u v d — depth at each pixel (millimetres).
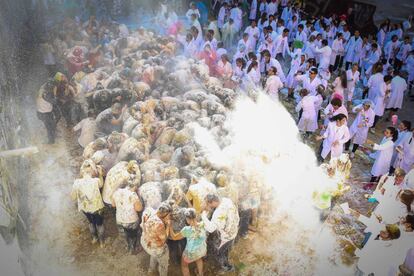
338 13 16406
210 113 7707
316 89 8984
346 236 6340
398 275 5184
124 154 6383
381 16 19312
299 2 16250
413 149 6879
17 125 6816
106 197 5684
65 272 5441
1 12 8773
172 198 5508
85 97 8617
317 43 12148
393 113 10203
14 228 5078
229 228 5227
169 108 7844
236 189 5785
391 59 13047
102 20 12836
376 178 7578
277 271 5668
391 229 5152
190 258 5051
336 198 6473
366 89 10852
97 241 5922
